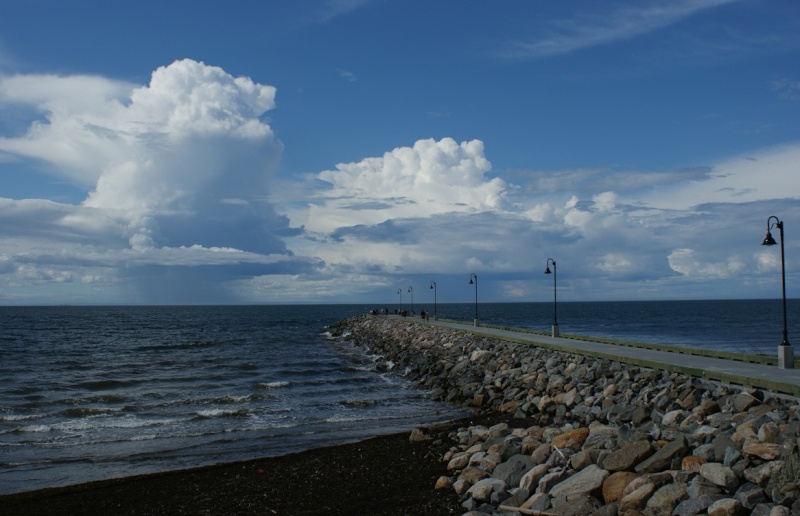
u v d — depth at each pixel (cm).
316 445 1761
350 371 3606
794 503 799
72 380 3250
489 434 1527
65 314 16125
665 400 1540
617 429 1232
